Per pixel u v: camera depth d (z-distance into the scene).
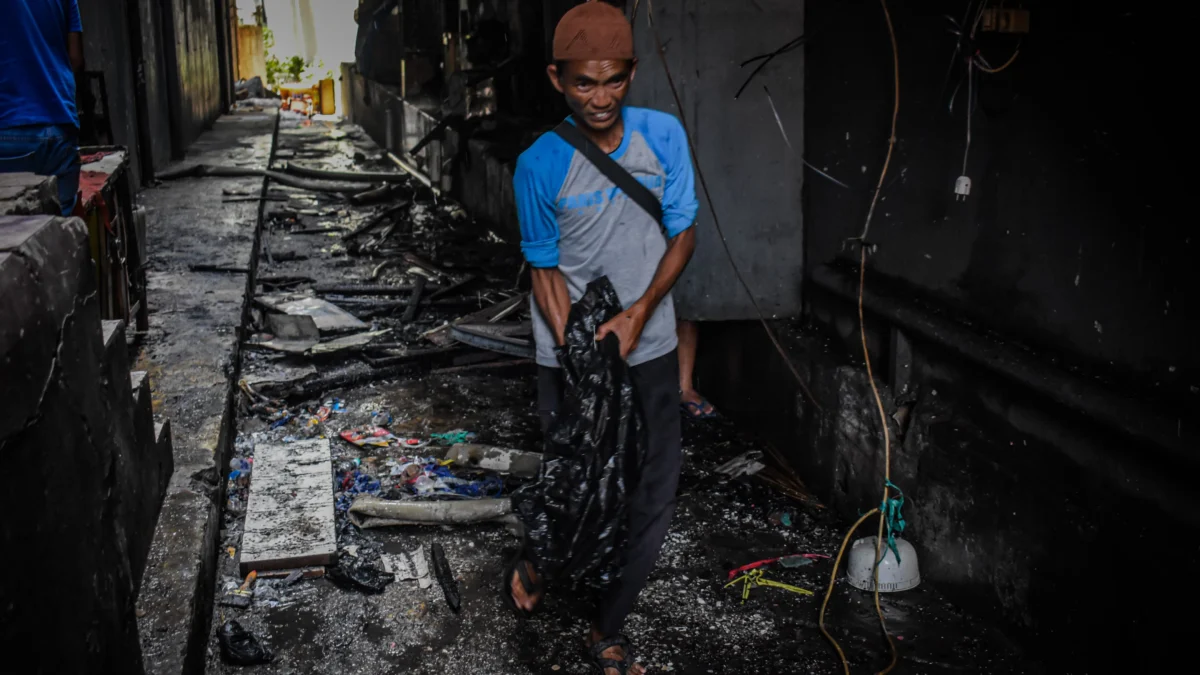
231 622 3.54
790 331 5.10
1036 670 3.35
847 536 3.98
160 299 6.74
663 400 3.12
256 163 13.85
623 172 2.88
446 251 9.69
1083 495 3.20
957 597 3.78
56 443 2.10
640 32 4.86
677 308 5.21
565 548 2.94
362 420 5.60
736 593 3.88
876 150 4.38
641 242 2.98
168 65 13.81
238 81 27.58
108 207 4.98
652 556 3.15
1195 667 2.74
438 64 16.38
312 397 5.95
